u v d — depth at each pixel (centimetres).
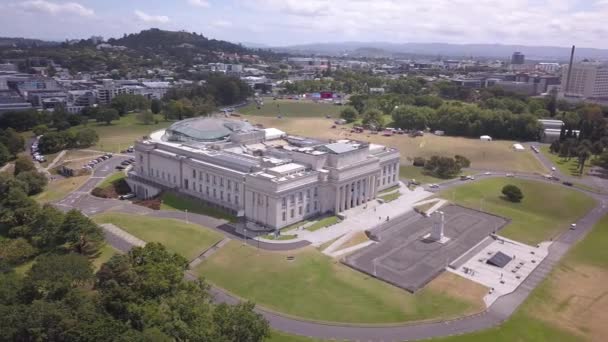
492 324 13275
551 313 13975
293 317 13388
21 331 10512
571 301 14700
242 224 19775
